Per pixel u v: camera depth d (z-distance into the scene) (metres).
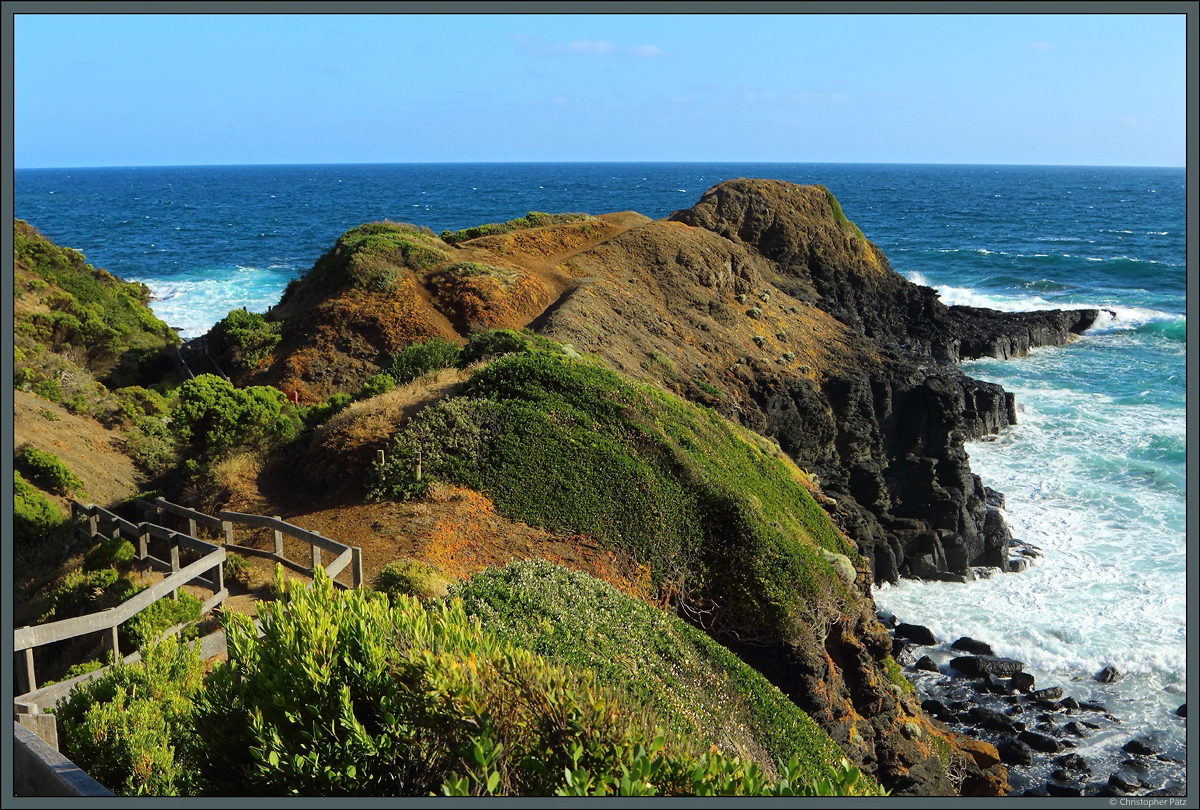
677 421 22.97
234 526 17.00
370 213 167.88
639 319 39.62
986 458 39.59
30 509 19.00
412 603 7.28
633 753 5.79
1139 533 32.19
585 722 5.90
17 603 15.11
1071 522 33.41
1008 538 31.61
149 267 94.06
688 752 6.24
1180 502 34.41
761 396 37.94
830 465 39.03
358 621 6.64
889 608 28.48
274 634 6.62
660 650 11.84
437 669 5.99
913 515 34.78
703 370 37.75
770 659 17.42
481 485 17.75
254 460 20.52
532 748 5.85
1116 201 196.38
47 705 8.28
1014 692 23.55
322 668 6.23
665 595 17.52
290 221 151.50
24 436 23.81
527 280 39.59
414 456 17.94
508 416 19.77
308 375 33.12
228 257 102.88
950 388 41.03
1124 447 40.03
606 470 18.81
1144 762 20.58
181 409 22.81
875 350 45.81
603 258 44.78
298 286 43.09
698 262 46.50
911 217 150.75
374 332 35.09
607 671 9.92
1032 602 28.23
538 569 12.12
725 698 11.86
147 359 39.12
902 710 19.45
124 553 14.81
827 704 17.33
